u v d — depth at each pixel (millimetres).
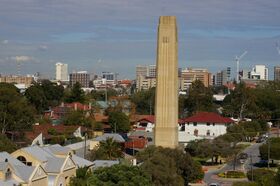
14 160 86438
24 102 182000
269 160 151250
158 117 143750
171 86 143625
